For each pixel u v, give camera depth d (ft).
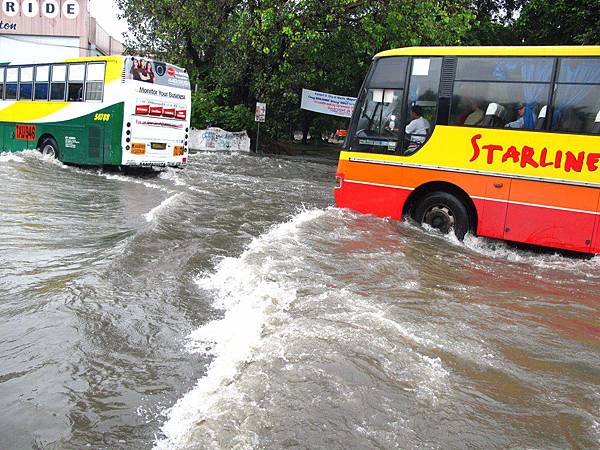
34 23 112.78
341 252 22.79
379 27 73.31
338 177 30.83
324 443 9.36
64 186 39.47
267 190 45.83
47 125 51.65
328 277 19.16
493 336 15.02
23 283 17.35
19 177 41.88
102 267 19.20
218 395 10.80
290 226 27.12
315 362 12.19
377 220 29.17
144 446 9.37
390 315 15.72
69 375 11.70
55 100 51.11
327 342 13.32
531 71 26.48
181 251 22.47
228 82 84.28
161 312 15.61
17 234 23.90
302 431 9.66
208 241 24.61
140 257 21.09
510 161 26.58
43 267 19.20
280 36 76.48
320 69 87.56
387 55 29.60
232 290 17.76
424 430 10.00
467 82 27.73
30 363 12.12
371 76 29.99
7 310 15.02
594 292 20.42
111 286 17.49
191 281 18.67
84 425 9.93
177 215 30.55
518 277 21.93
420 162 28.60
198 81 88.84
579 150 25.30
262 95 88.28
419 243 25.71
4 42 112.57
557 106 25.91
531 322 16.46
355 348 13.07
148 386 11.46
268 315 15.06
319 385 11.23
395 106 29.35
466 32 80.53
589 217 25.13
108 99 47.09
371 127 29.94
